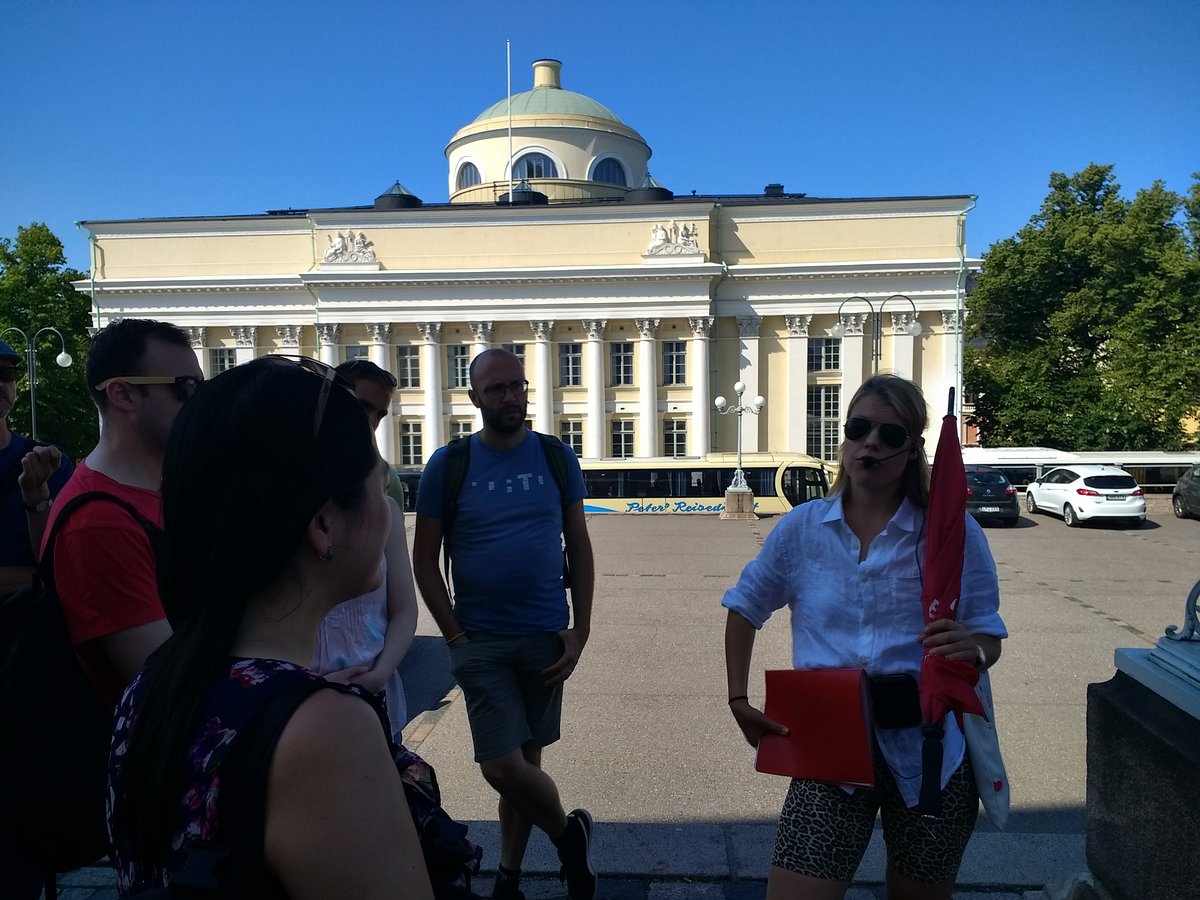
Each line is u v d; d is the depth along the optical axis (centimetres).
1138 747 267
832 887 237
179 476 121
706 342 4628
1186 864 240
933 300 4569
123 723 122
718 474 3272
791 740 244
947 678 228
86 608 215
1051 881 377
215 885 101
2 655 255
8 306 4212
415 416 4775
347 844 104
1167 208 4069
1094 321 4262
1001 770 245
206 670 114
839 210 4653
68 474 324
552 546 352
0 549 299
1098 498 2453
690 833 432
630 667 910
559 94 5759
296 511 118
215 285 4756
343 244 4709
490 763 332
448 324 4728
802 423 4681
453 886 142
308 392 124
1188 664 253
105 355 255
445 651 1009
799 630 261
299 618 124
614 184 5703
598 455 4669
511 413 344
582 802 538
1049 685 833
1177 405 3762
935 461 243
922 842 236
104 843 223
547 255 4691
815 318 4700
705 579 1589
